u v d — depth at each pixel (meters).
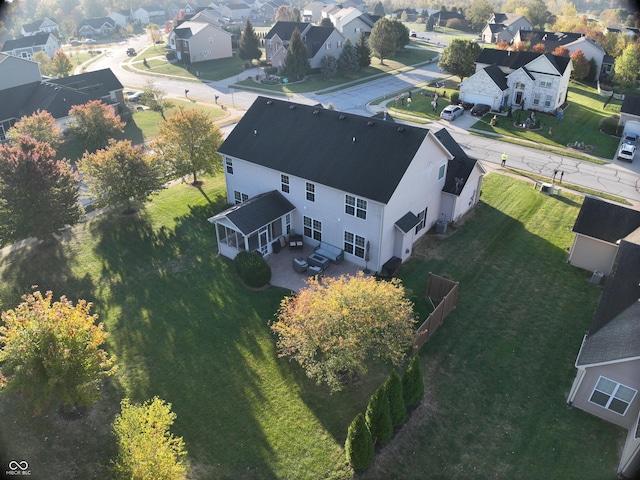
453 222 35.31
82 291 28.59
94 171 34.41
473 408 20.80
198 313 26.61
